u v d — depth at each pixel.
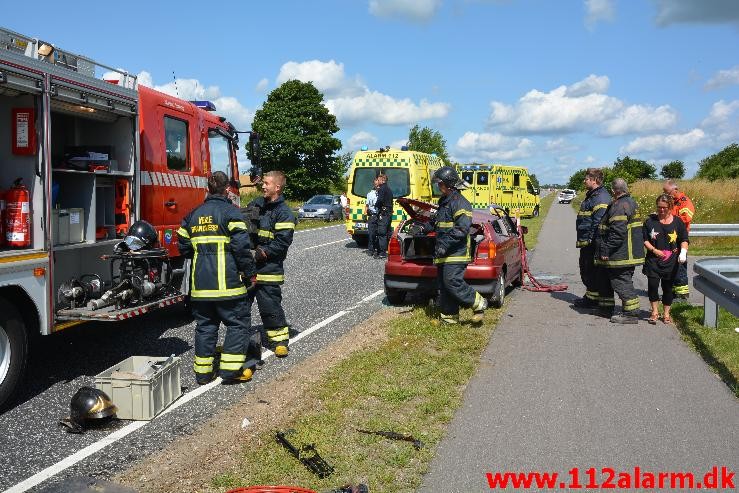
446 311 8.55
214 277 6.06
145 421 5.32
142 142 7.58
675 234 8.75
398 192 18.50
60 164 6.12
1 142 5.60
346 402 5.66
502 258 9.91
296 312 9.63
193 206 8.77
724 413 5.47
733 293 6.84
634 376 6.48
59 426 5.20
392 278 9.80
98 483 4.09
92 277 6.38
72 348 7.54
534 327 8.65
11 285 5.28
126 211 7.09
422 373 6.47
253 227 7.03
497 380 6.33
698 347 7.59
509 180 35.75
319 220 34.62
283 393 5.95
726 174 57.38
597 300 9.84
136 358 5.99
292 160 65.69
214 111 9.78
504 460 4.56
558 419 5.32
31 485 4.17
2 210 5.47
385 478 4.26
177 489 4.12
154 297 6.79
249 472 4.35
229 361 6.20
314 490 4.10
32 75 5.34
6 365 5.41
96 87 6.27
